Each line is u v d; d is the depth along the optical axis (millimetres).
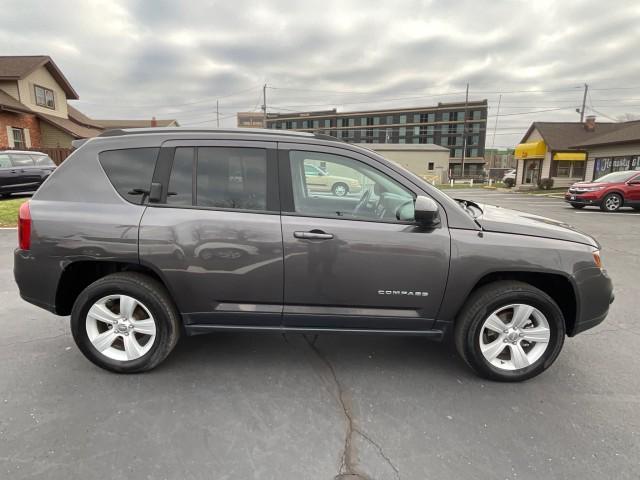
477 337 3014
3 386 2924
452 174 78750
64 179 3061
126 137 3090
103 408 2691
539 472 2195
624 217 13758
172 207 2957
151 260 2912
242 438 2430
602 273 3055
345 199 3059
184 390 2922
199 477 2125
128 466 2189
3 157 13430
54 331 3850
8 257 6691
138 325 3074
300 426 2553
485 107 84375
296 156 3049
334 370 3242
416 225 2930
